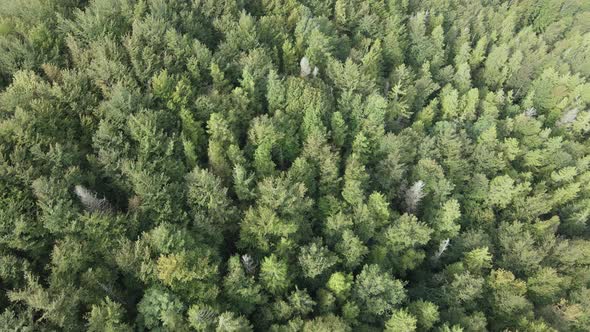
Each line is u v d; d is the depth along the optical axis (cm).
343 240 5059
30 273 4012
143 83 5919
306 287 4878
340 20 8281
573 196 6556
